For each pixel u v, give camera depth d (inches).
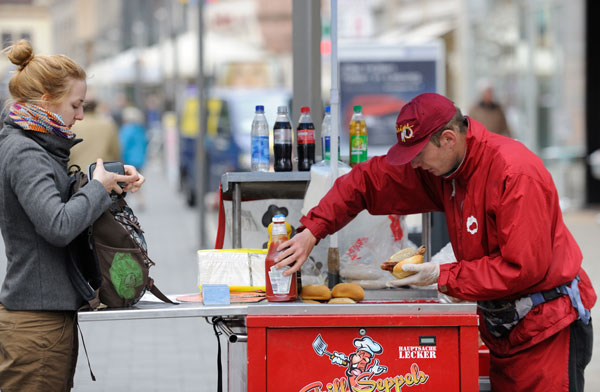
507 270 329.7
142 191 1576.0
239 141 1446.9
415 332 331.9
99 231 330.3
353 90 1289.4
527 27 1567.4
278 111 421.1
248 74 2070.6
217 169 1475.1
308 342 330.0
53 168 324.2
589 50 1424.7
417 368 332.2
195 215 1498.5
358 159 418.6
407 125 335.9
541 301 345.1
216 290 348.5
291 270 346.6
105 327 749.9
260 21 3250.5
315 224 361.1
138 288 335.0
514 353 355.9
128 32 4291.3
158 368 623.8
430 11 2191.2
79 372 614.5
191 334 722.2
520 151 334.3
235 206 406.3
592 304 356.2
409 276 346.6
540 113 1542.8
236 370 428.8
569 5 1457.9
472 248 345.7
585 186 1445.6
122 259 332.5
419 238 509.7
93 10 5418.3
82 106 335.3
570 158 1444.4
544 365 350.0
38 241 324.5
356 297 357.4
